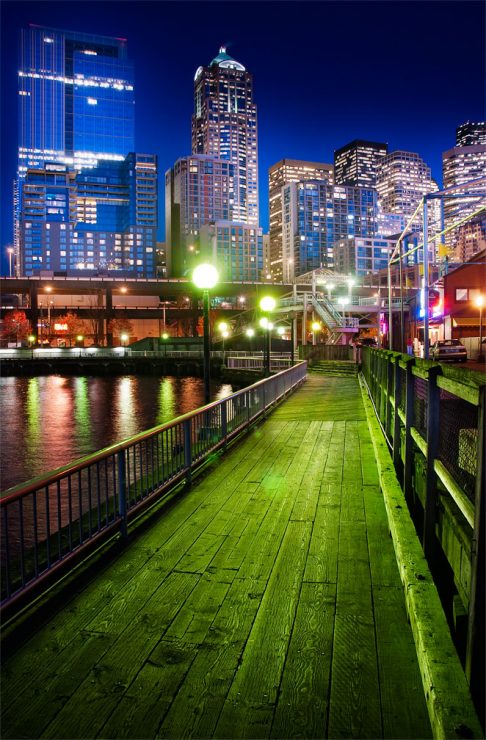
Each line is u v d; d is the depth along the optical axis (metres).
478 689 2.59
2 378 81.06
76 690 3.31
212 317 128.62
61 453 26.66
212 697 3.21
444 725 2.49
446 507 4.25
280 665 3.51
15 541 11.98
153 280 124.19
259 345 90.12
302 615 4.17
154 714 3.08
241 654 3.65
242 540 5.86
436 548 4.76
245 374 53.50
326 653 3.64
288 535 6.00
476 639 2.62
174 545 5.74
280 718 3.01
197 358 80.06
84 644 3.81
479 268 52.03
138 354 92.94
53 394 56.97
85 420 38.03
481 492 2.56
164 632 3.96
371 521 6.44
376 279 103.06
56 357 89.50
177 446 8.23
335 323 68.31
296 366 26.77
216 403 10.20
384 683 3.29
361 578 4.84
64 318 128.75
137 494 6.70
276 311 82.12
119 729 2.97
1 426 35.38
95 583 4.81
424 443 5.11
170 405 46.78
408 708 3.06
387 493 6.34
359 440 12.00
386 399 9.63
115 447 5.81
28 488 4.38
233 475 8.85
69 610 4.31
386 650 3.65
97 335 127.12
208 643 3.80
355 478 8.57
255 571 5.04
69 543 4.99
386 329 59.03
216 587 4.71
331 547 5.61
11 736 2.94
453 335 51.50
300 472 9.02
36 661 3.62
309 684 3.30
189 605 4.38
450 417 4.14
